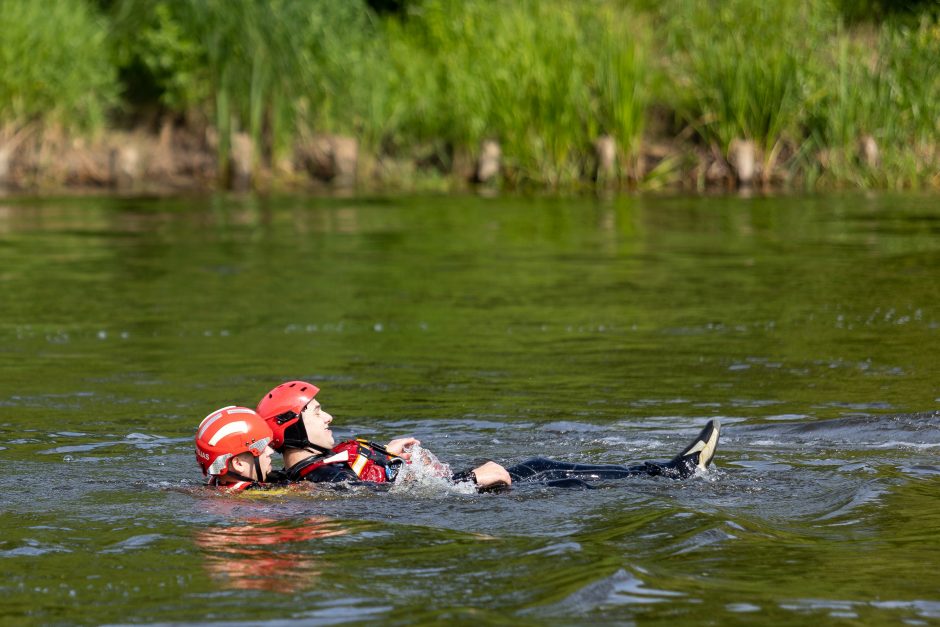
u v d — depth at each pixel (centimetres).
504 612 1167
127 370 2786
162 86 7888
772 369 2733
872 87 7306
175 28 7644
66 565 1356
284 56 7656
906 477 1748
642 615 1151
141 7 7912
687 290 3928
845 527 1479
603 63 7375
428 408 2370
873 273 4206
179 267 4528
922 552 1358
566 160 7431
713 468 1823
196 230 5650
